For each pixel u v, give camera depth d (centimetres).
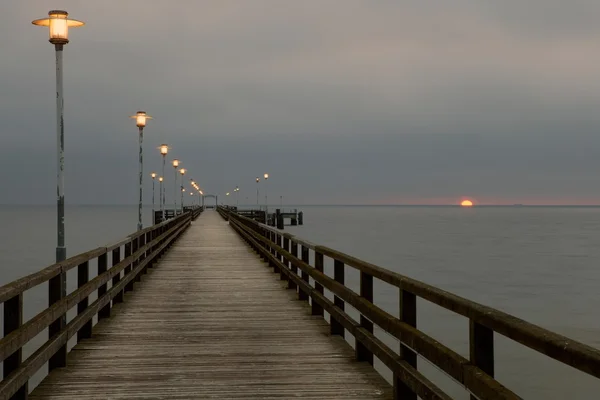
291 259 1208
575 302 3672
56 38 836
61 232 846
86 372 608
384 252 6738
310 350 709
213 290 1245
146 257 1539
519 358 2292
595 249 7625
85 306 731
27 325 468
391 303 3234
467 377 337
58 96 845
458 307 358
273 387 560
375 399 523
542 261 6053
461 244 8206
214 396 532
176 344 743
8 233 11381
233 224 3941
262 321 899
